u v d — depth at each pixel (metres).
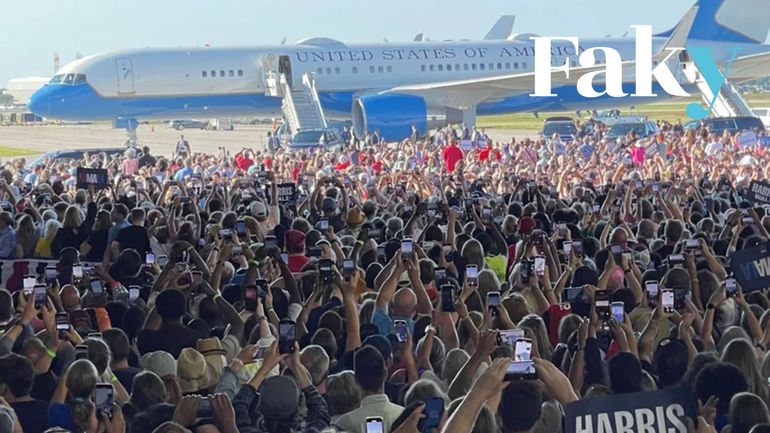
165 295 11.42
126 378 10.38
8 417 7.90
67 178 37.78
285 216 21.38
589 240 16.62
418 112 64.25
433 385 8.68
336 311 11.99
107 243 18.34
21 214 21.08
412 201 24.30
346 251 16.83
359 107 65.25
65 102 67.31
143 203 23.34
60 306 12.54
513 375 7.79
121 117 68.94
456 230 18.36
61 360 10.75
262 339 10.59
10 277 18.20
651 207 20.70
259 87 69.56
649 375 9.52
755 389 9.12
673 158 38.84
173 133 104.56
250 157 49.44
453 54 73.12
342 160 42.19
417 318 11.99
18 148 84.94
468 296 11.80
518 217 20.11
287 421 8.23
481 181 30.23
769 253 11.52
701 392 8.83
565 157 38.09
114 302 13.02
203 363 9.92
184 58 68.81
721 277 13.92
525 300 11.87
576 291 11.79
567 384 7.93
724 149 43.50
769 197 20.64
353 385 8.85
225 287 13.59
